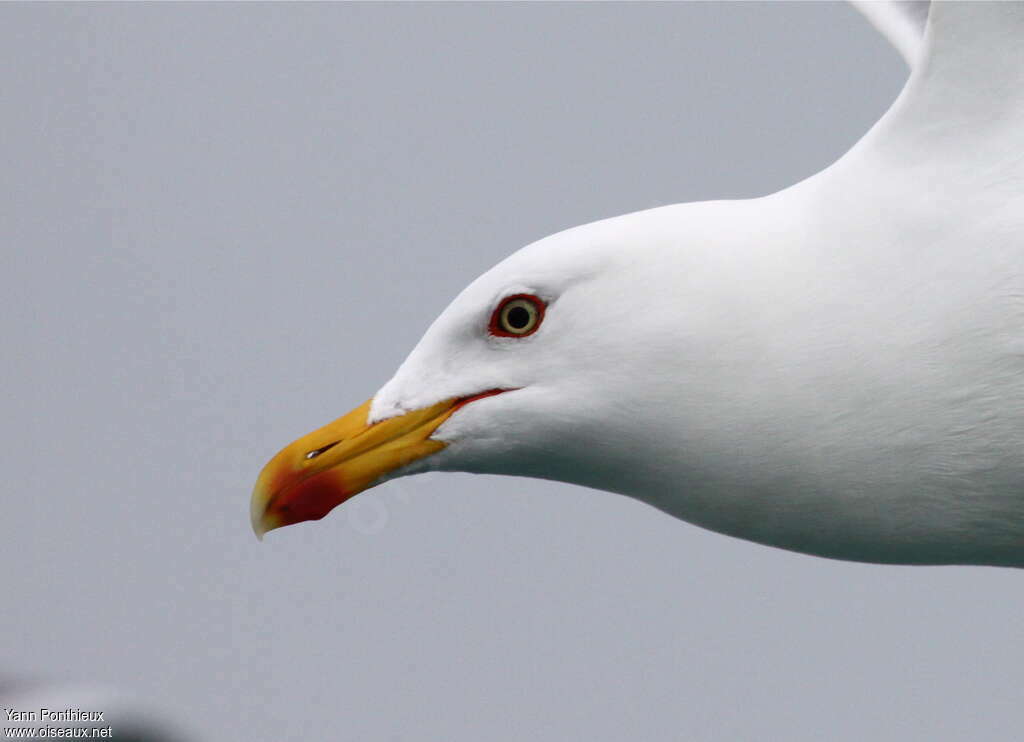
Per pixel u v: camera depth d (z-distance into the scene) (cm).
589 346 453
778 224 453
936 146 452
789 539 455
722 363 452
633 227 454
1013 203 452
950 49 451
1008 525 454
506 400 454
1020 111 452
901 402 452
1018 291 452
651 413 453
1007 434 452
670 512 456
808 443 452
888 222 452
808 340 452
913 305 452
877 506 454
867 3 466
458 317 455
